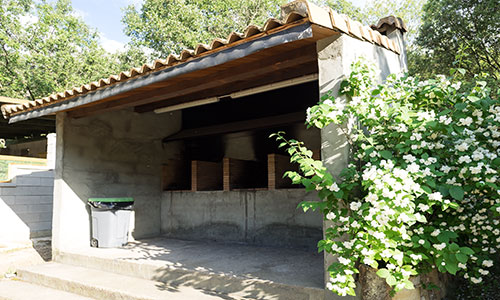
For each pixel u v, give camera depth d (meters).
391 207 2.75
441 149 3.34
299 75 5.09
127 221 6.80
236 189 6.92
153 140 8.05
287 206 6.22
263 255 5.47
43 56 22.59
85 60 25.44
